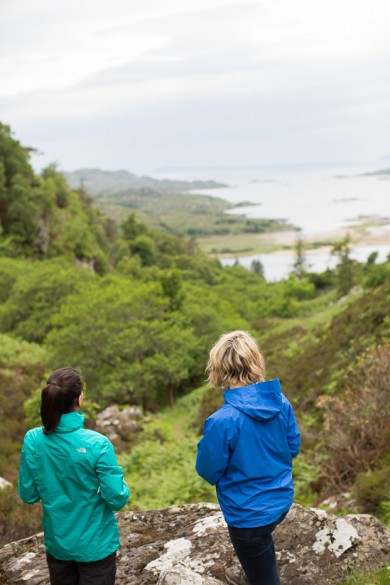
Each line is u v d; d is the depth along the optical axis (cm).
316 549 430
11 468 1784
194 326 4094
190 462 1510
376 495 865
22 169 9606
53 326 4706
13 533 765
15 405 2631
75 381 303
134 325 3400
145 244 14000
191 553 439
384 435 1040
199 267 13488
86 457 293
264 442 293
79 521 298
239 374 303
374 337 1930
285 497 297
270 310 7025
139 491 1358
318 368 2108
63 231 10150
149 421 2470
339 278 7025
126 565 441
